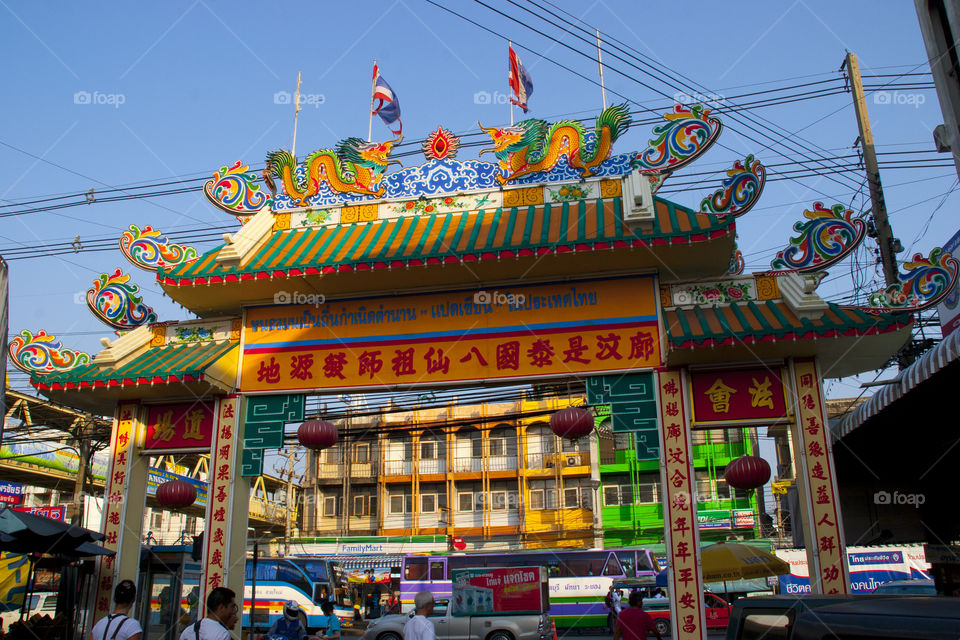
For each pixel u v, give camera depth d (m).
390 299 11.77
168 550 14.05
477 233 11.28
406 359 11.42
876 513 14.23
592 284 11.23
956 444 12.52
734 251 12.02
